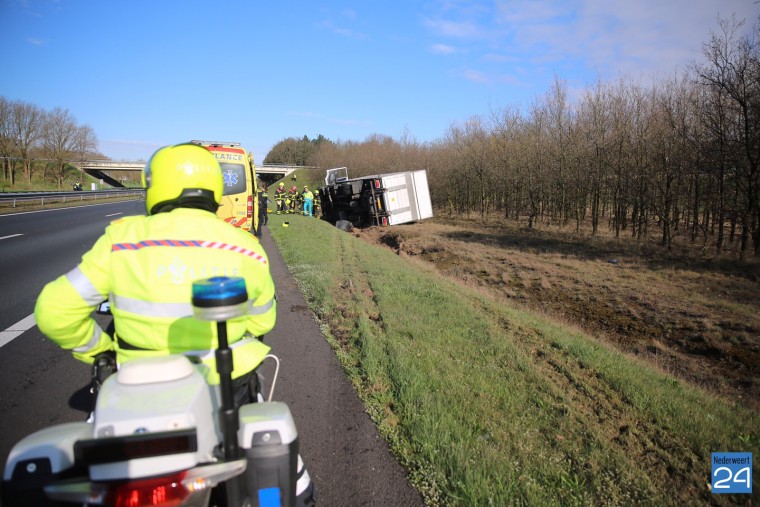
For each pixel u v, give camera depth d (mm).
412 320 7285
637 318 10594
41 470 1825
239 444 2035
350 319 7305
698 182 20125
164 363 1982
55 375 5160
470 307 8570
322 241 17109
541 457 3744
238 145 13430
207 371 2205
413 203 27078
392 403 4562
